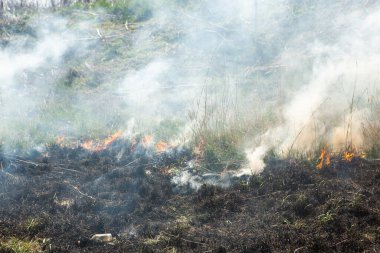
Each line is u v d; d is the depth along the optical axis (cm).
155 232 1123
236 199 1245
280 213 1175
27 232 1139
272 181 1313
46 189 1337
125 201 1259
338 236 1074
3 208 1246
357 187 1253
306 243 1049
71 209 1232
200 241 1079
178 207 1245
